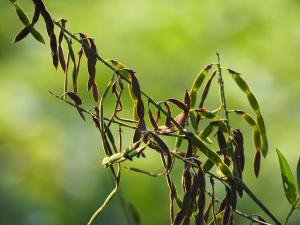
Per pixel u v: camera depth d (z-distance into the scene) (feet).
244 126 31.30
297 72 33.63
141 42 33.19
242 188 11.03
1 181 34.94
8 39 35.68
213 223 11.25
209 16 33.68
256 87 33.27
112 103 30.78
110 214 33.81
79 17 33.99
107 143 10.77
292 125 32.86
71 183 34.30
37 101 34.24
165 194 32.45
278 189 31.48
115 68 11.27
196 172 10.94
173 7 33.76
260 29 33.78
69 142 33.96
